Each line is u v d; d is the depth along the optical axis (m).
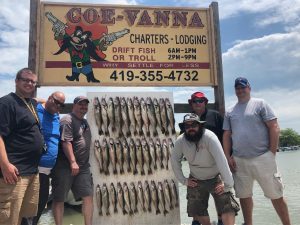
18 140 2.11
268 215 4.69
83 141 2.88
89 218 2.84
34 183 2.23
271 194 2.71
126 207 3.12
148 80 3.34
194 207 2.74
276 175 2.72
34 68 3.16
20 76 2.17
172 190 3.21
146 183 3.18
